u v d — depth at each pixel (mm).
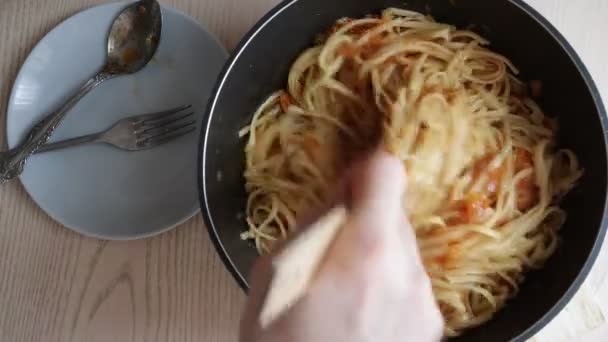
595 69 577
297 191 579
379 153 423
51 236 585
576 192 535
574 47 582
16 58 614
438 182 550
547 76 547
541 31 519
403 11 581
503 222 556
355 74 580
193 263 579
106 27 604
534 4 592
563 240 542
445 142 551
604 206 485
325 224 371
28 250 584
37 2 623
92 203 579
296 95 588
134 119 588
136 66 601
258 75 560
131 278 578
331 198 408
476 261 551
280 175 587
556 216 552
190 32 599
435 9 574
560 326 545
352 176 401
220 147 539
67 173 583
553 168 558
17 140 588
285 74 591
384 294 359
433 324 376
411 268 377
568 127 545
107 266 580
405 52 578
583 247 499
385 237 372
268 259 351
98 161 587
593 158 512
